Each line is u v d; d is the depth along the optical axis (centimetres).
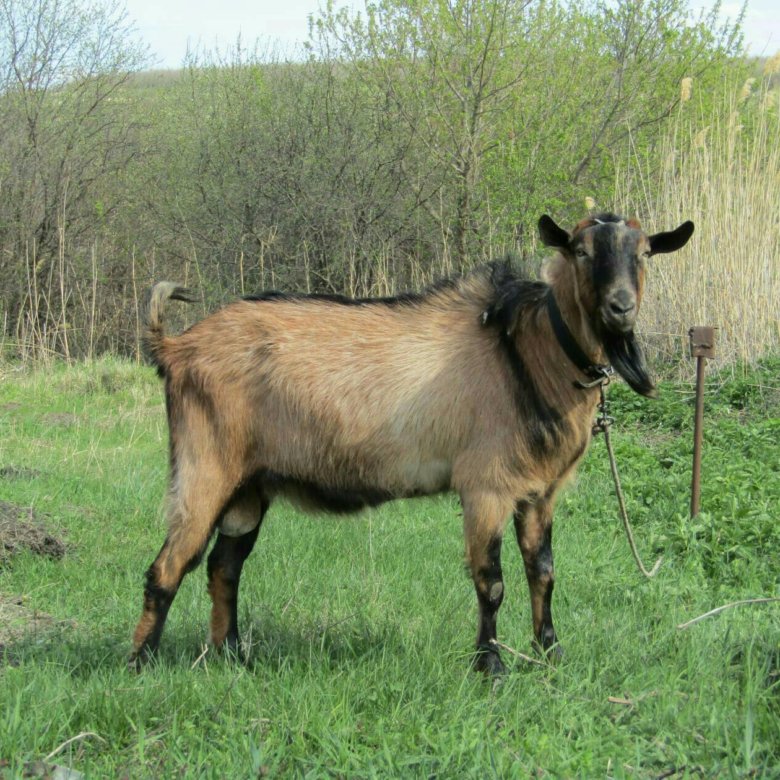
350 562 680
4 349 1723
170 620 567
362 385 488
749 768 355
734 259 1211
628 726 407
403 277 1766
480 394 476
